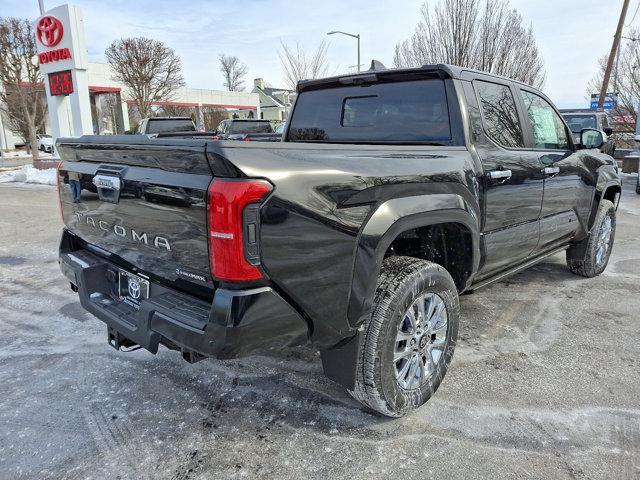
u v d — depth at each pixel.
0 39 21.20
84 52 14.02
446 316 2.87
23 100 21.00
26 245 6.81
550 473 2.28
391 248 3.10
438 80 3.19
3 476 2.26
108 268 2.83
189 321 2.08
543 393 2.97
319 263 2.14
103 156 2.54
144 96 27.53
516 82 3.80
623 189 12.87
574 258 5.12
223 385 3.06
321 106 3.84
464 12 13.97
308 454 2.42
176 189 2.08
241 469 2.32
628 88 18.50
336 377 2.54
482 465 2.34
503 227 3.42
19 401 2.88
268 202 1.95
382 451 2.44
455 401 2.88
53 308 4.39
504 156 3.34
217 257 1.94
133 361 3.37
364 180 2.29
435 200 2.66
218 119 39.22
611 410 2.79
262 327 2.02
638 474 2.28
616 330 3.90
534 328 3.93
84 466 2.34
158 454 2.42
